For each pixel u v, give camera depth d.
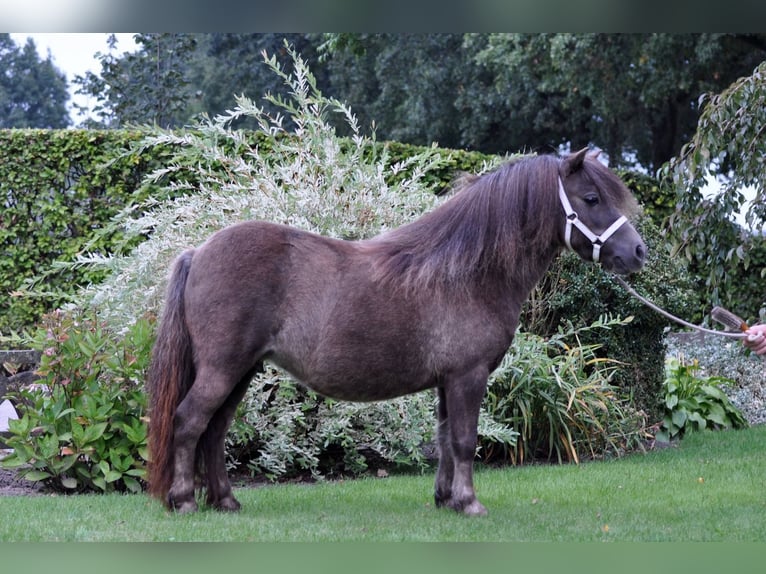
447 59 20.44
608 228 4.83
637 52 16.58
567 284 7.93
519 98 20.03
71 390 5.98
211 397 4.68
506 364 7.01
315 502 5.45
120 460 6.02
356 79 21.86
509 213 4.86
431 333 4.79
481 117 20.16
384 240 4.98
